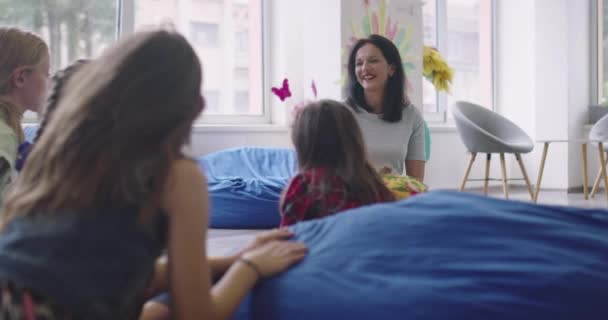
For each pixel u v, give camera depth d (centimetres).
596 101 755
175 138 108
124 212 103
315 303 123
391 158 331
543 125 743
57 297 98
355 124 185
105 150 102
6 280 100
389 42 337
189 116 110
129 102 104
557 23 732
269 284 132
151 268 109
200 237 111
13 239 102
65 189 102
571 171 736
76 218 101
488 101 782
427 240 129
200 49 559
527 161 758
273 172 478
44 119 138
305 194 178
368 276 124
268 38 584
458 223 131
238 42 577
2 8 457
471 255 123
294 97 571
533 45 749
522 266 118
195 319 111
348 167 179
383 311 116
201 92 114
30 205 103
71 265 100
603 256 121
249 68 585
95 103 104
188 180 109
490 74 778
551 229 128
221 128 527
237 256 151
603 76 754
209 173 464
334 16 518
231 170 476
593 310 112
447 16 751
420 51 568
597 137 625
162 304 142
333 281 126
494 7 777
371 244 132
